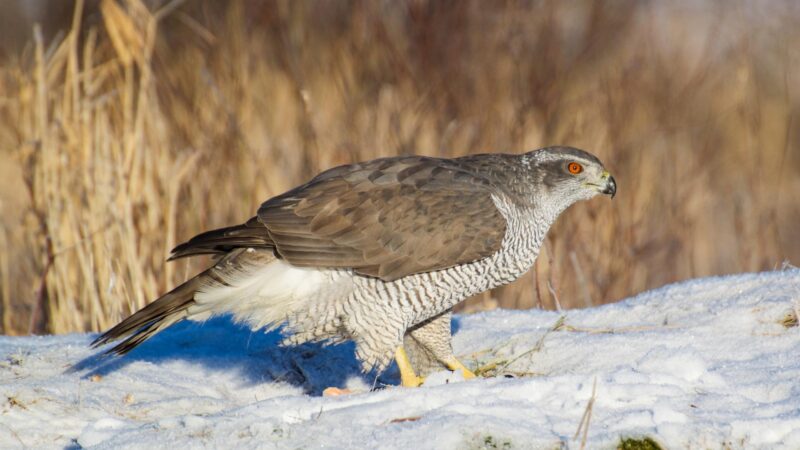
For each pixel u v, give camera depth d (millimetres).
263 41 17734
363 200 8570
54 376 8594
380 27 17500
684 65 19172
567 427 6484
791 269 9602
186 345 9695
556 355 8789
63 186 11938
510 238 8875
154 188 12445
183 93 15703
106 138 12094
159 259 12336
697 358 7336
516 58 17000
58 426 7664
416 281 8516
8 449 7344
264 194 14820
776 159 18797
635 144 16391
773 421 6371
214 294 8523
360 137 15664
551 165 9234
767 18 20672
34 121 12648
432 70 16953
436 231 8508
